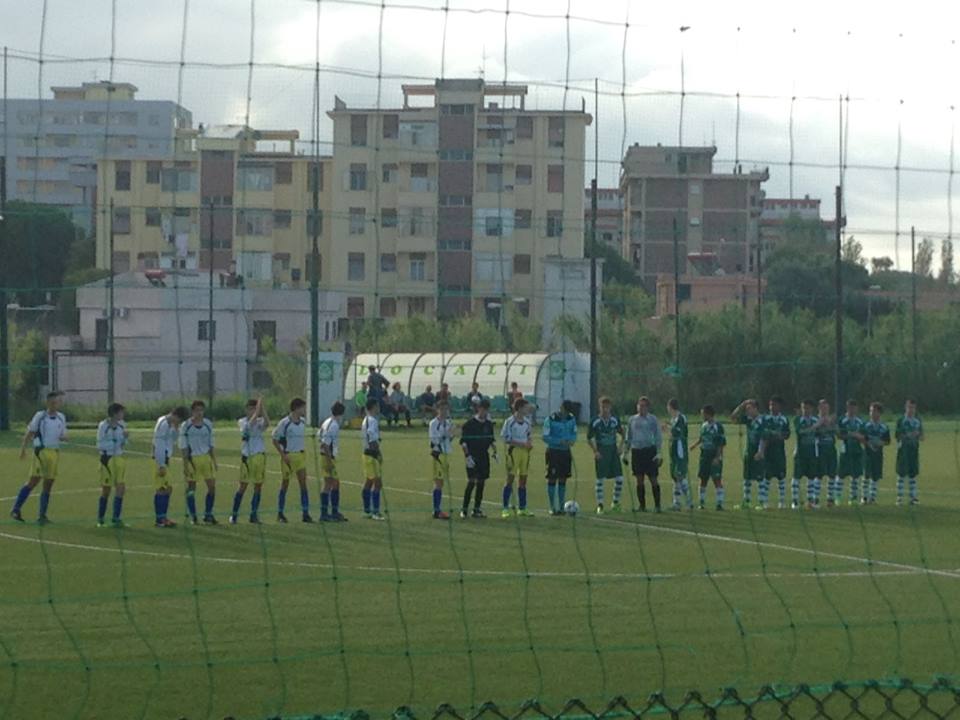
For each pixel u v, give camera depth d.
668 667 9.82
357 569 14.50
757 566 14.73
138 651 10.34
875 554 15.80
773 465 21.08
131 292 25.88
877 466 22.06
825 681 9.38
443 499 22.72
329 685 9.31
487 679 9.48
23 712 8.61
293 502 22.45
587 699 8.90
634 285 38.12
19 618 11.64
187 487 18.44
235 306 26.39
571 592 13.00
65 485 24.94
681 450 20.81
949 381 25.30
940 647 10.51
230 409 27.48
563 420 20.02
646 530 18.17
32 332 31.98
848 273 39.59
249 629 11.17
